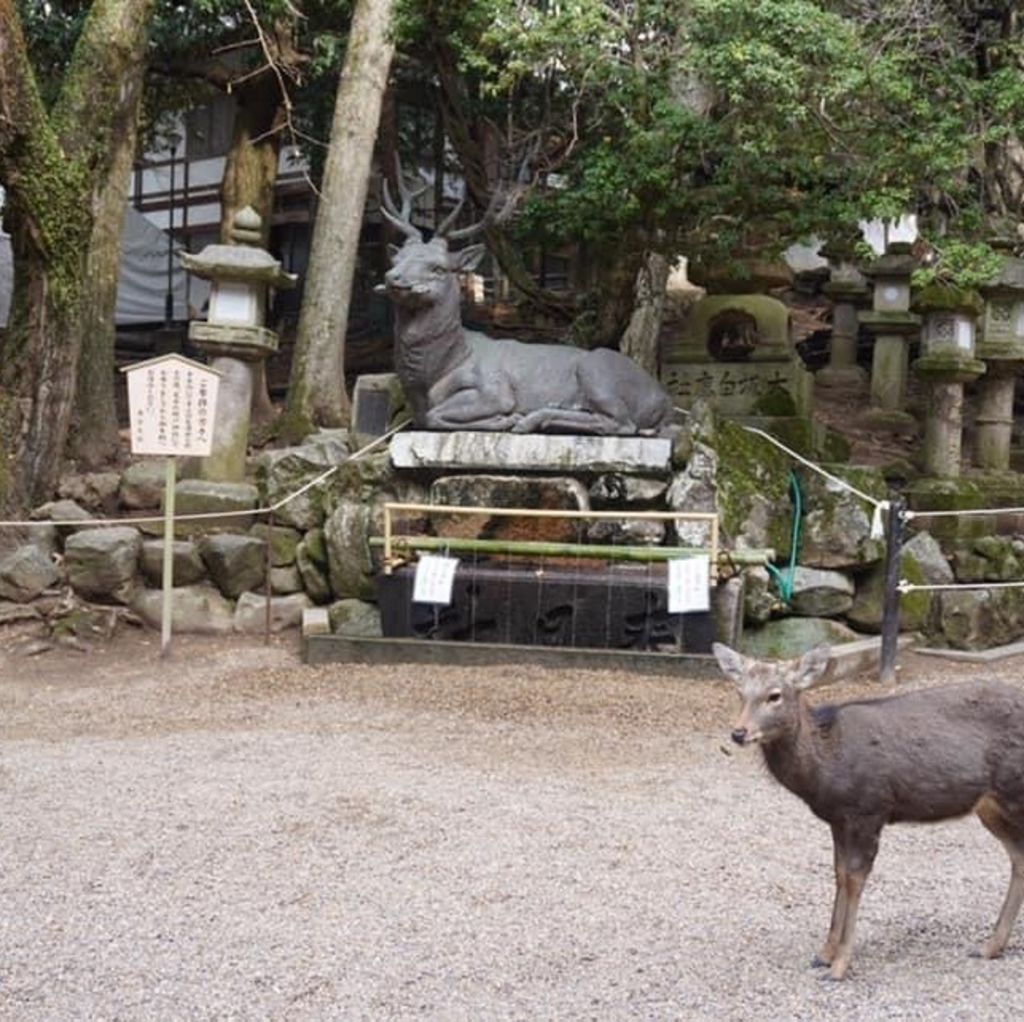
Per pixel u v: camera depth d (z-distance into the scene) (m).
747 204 11.55
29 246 12.78
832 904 5.52
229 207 17.59
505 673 9.97
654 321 14.95
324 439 12.70
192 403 10.89
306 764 7.70
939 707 4.76
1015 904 4.88
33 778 7.39
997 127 10.56
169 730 8.68
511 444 11.19
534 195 12.73
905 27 10.78
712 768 7.72
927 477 12.76
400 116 19.03
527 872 5.89
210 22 16.58
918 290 13.84
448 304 11.40
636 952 4.98
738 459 11.21
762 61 9.85
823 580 10.88
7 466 12.66
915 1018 4.39
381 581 10.75
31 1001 4.57
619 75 11.13
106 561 11.48
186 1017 4.45
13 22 11.93
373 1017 4.44
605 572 10.45
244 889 5.68
